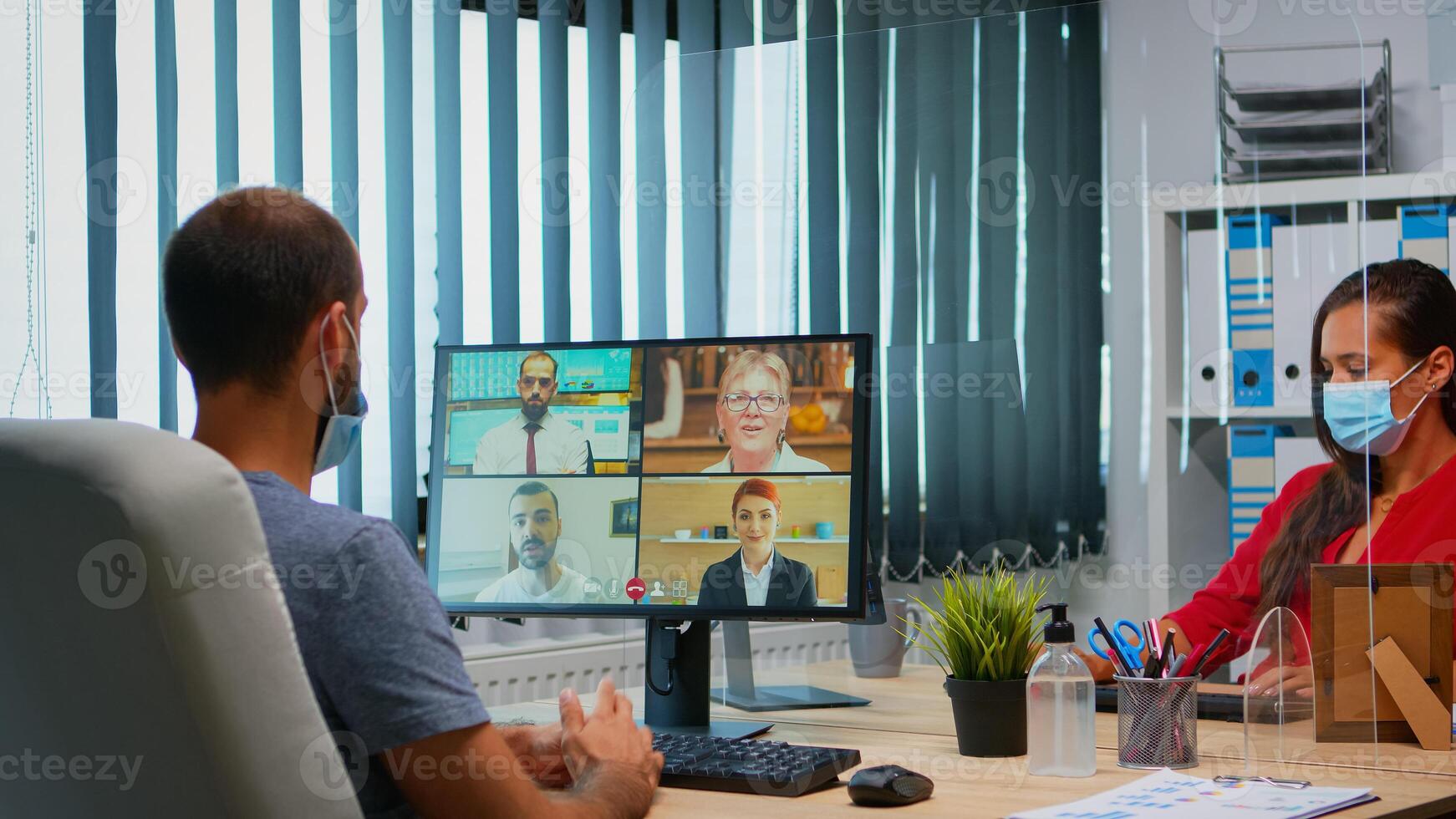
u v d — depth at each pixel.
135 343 2.03
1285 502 1.63
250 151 2.17
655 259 2.16
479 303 2.51
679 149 2.09
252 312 0.99
